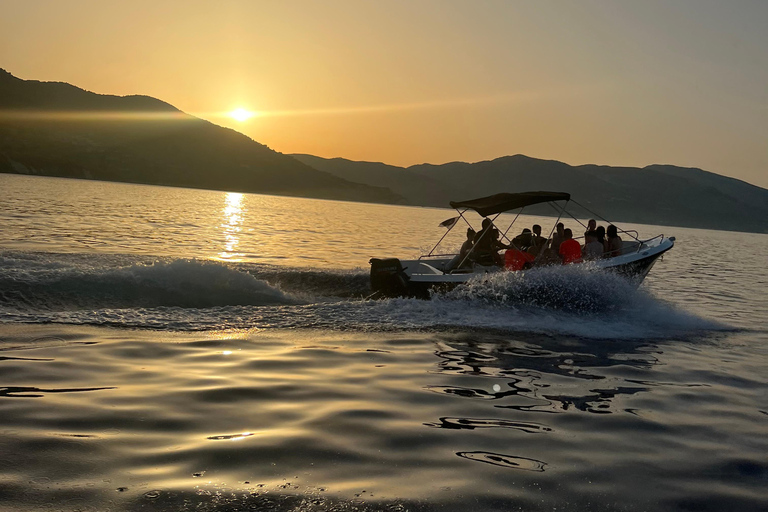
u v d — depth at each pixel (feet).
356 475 13.32
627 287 36.99
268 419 16.65
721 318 40.19
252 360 23.16
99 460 13.38
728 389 22.66
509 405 19.06
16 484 12.05
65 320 27.63
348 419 16.94
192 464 13.42
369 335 28.71
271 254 68.64
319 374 21.68
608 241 43.27
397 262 38.78
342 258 69.00
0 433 14.51
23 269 34.14
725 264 98.22
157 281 34.04
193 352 23.85
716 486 13.82
